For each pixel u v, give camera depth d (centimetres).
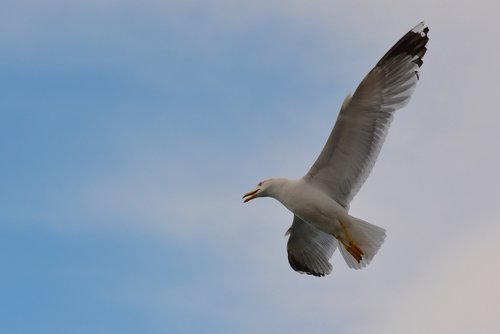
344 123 1705
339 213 1752
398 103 1695
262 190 1814
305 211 1775
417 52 1697
